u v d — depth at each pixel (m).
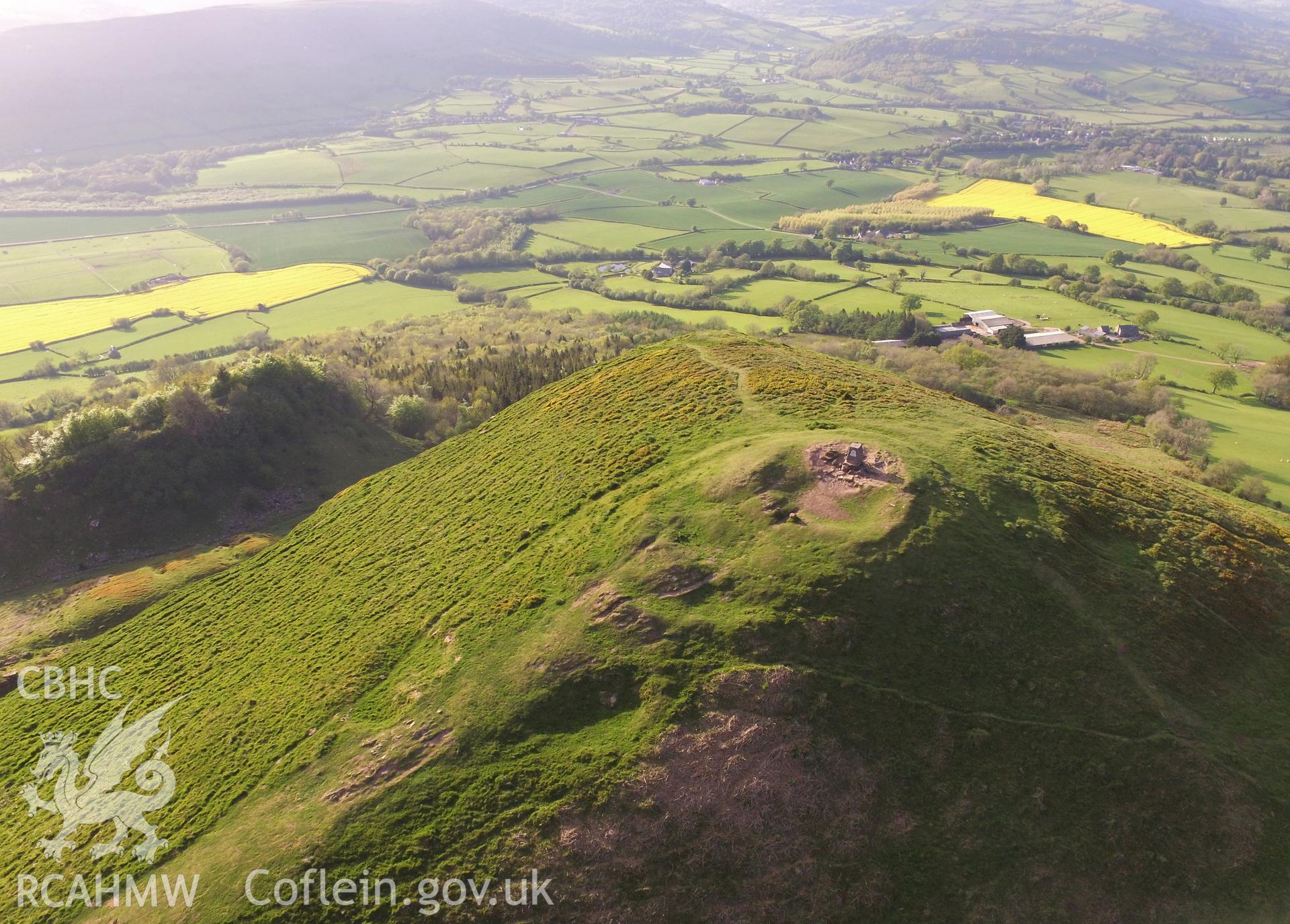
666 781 39.06
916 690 42.25
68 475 96.38
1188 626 47.34
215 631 68.81
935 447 58.22
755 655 42.97
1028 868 37.41
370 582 66.25
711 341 94.12
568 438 77.06
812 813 38.44
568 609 49.28
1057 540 50.41
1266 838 39.00
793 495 52.69
